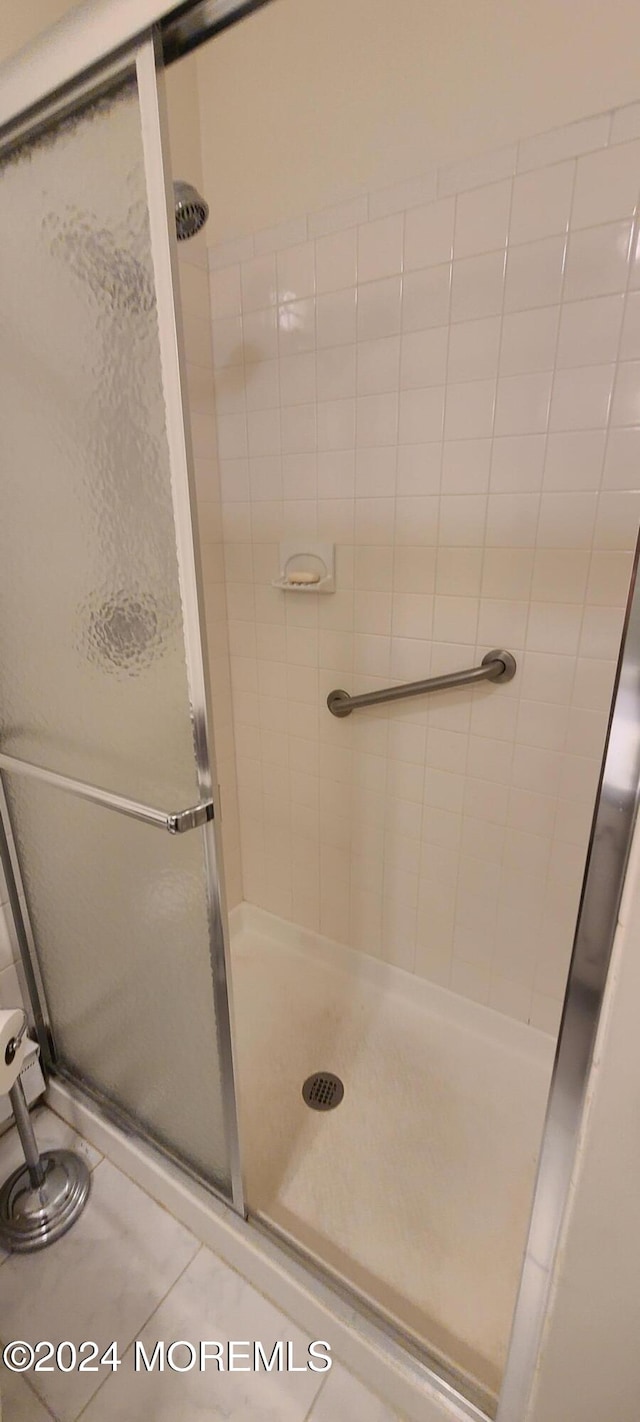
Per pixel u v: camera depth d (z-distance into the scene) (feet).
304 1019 5.06
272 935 6.07
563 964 4.33
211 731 2.47
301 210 3.92
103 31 1.83
